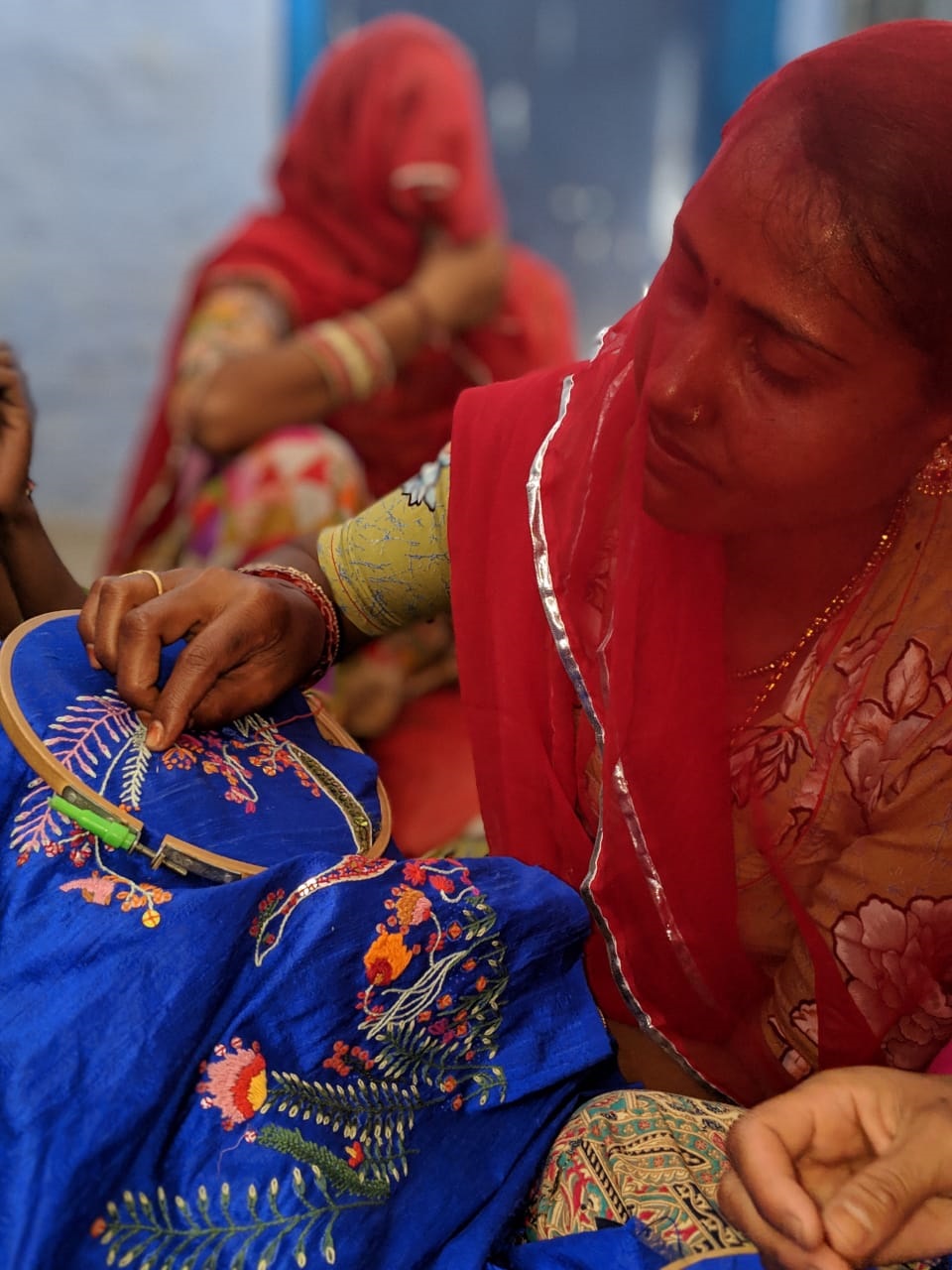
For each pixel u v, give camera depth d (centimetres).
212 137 419
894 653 90
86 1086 66
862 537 90
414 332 232
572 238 439
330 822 87
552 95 425
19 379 108
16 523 108
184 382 218
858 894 94
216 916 72
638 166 432
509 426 105
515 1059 82
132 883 75
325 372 220
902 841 92
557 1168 80
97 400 421
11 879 75
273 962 73
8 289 416
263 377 213
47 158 410
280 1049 73
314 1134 72
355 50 246
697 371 85
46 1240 61
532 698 105
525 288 255
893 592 90
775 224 80
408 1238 73
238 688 94
